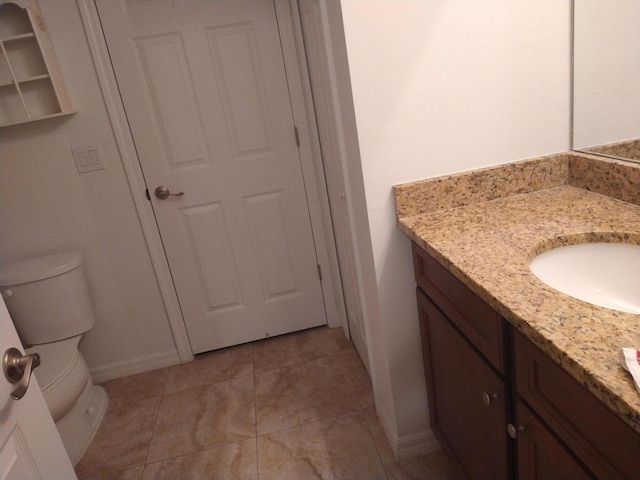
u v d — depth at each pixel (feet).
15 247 6.60
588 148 4.03
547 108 4.09
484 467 3.61
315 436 5.56
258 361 7.30
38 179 6.39
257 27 6.38
